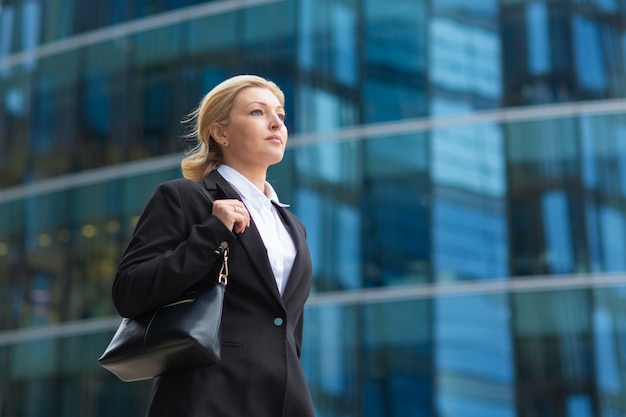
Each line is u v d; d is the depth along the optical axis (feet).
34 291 62.69
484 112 53.62
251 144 12.65
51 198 63.62
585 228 51.42
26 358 62.03
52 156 64.39
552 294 50.85
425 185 53.42
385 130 54.60
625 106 52.70
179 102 60.75
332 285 53.72
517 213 52.11
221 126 12.87
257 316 11.69
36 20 67.72
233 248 11.80
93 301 60.80
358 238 53.72
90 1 65.62
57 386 60.59
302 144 56.03
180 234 11.85
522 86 53.57
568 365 49.93
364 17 56.54
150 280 11.16
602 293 50.52
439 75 54.60
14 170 65.57
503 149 53.06
